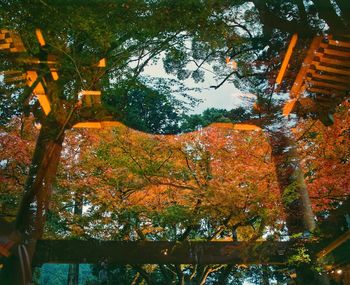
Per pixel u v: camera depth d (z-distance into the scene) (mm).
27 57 5375
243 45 6387
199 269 12133
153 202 9469
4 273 6219
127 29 5781
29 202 6734
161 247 7078
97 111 6895
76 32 5570
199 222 9422
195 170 9125
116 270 15641
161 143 9039
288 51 4543
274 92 5875
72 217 9516
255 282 16078
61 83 6309
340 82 4371
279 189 6867
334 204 8688
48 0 4879
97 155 9156
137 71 7164
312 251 6418
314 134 7957
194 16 5562
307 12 4168
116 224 9516
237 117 7402
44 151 6949
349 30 3840
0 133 8430
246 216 8312
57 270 22828
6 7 4863
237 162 8484
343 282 6383
